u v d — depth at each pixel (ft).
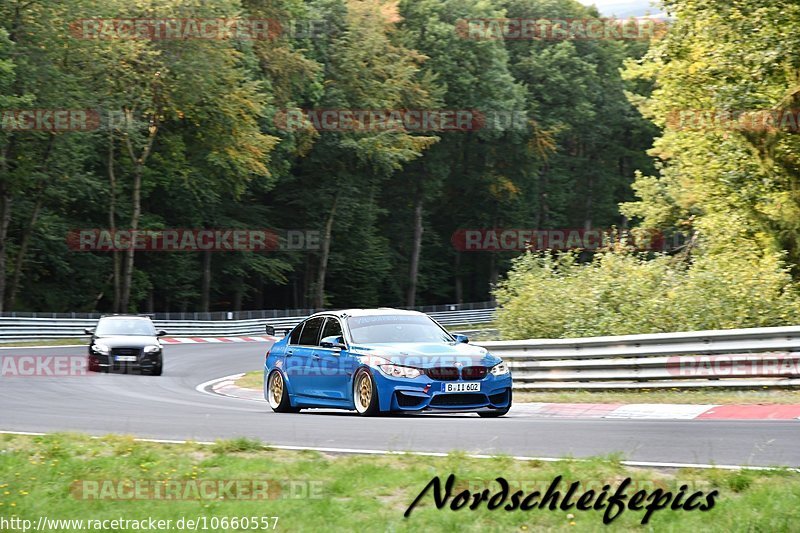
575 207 575.79
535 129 496.23
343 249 469.16
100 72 297.74
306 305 458.50
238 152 342.44
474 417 92.73
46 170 298.15
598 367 117.08
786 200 181.78
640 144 573.33
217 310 457.27
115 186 333.01
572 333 143.64
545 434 72.59
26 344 249.75
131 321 180.96
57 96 278.87
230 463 61.77
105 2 290.35
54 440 73.56
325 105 400.88
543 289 152.56
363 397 90.89
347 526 45.32
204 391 148.36
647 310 137.18
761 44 175.01
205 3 302.45
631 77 215.72
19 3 266.98
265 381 108.06
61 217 353.31
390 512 47.91
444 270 549.54
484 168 512.63
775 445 64.34
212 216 404.57
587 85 531.91
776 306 133.59
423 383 87.56
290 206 450.71
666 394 108.68
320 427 80.38
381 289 517.55
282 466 60.23
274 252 440.86
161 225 361.92
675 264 187.32
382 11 424.05
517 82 525.34
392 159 412.36
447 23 468.75
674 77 200.75
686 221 233.14
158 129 343.05
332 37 408.26
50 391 130.52
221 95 324.60
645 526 44.55
